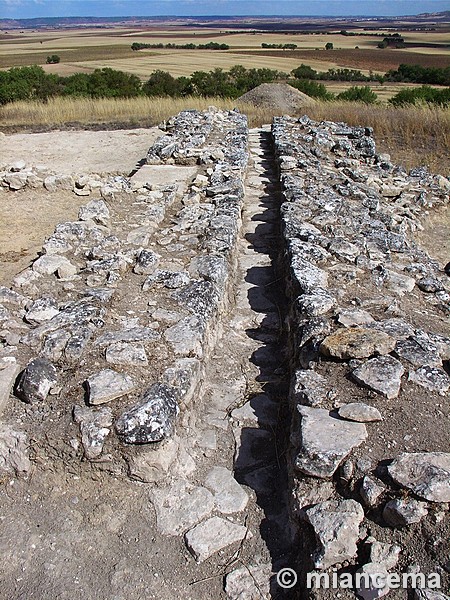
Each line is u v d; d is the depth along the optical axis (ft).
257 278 19.04
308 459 9.25
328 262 16.87
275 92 63.36
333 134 41.52
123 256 17.13
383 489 8.68
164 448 9.99
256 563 9.04
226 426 11.94
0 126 51.85
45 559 9.01
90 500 9.86
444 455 9.07
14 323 13.35
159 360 11.84
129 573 8.85
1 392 10.71
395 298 15.25
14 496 9.97
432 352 11.90
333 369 11.48
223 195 24.00
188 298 14.46
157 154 31.17
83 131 48.91
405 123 48.44
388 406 10.32
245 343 15.28
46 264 16.47
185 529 9.51
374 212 23.13
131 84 79.61
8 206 26.37
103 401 10.44
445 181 33.88
